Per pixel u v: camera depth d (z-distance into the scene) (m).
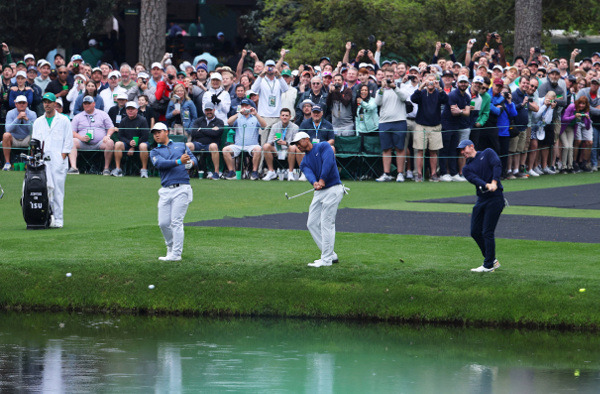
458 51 92.88
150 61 75.94
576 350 30.19
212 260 36.75
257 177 61.09
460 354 29.73
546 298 33.03
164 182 36.34
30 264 36.34
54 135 44.31
